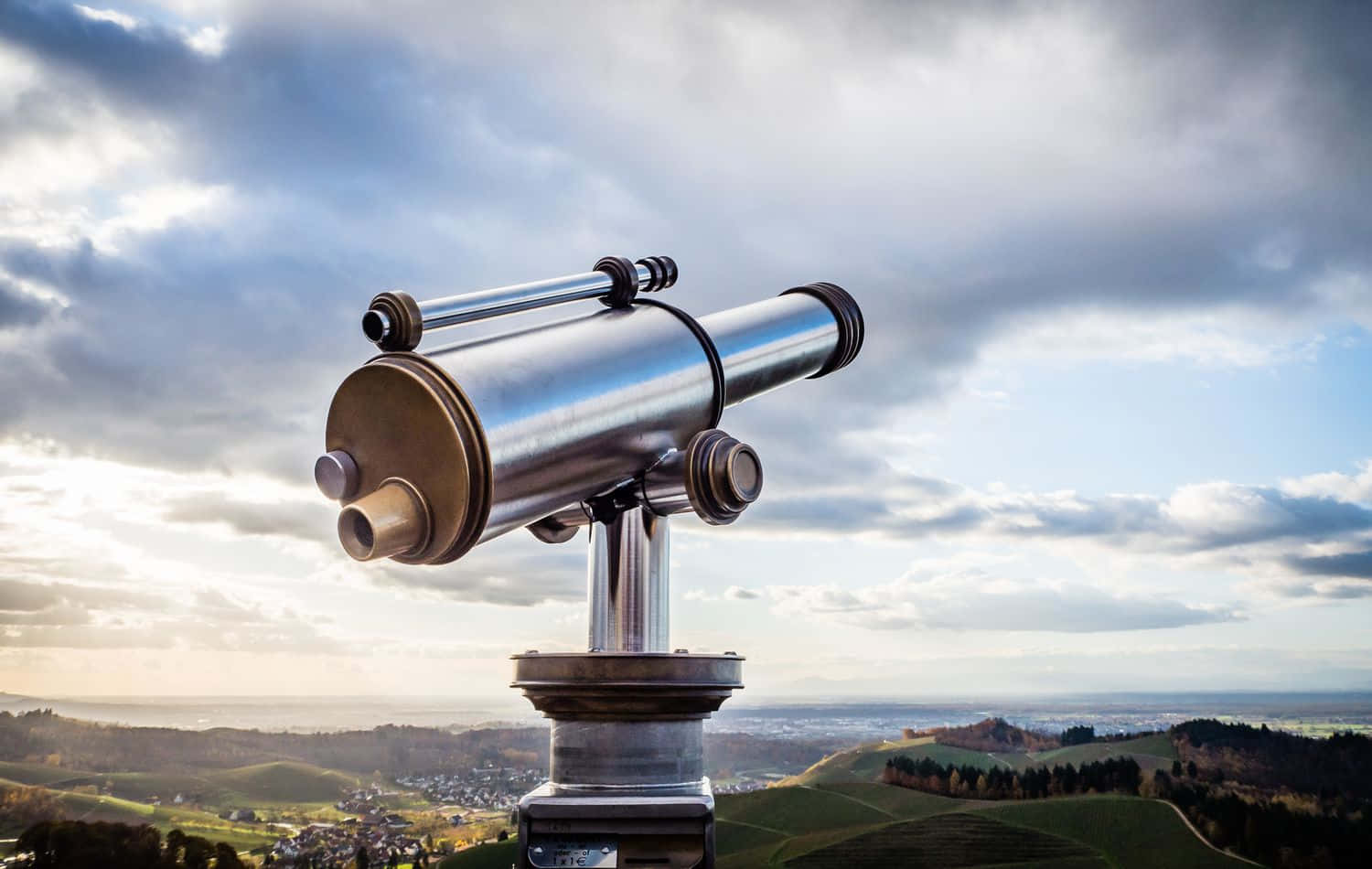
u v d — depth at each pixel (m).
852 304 3.03
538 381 1.88
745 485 2.12
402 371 1.64
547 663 1.96
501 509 1.84
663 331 2.31
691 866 1.86
